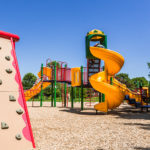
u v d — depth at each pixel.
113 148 4.09
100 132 5.81
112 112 12.80
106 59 11.08
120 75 51.72
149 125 7.14
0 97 3.71
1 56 4.20
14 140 3.47
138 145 4.31
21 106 3.97
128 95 14.41
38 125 7.21
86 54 13.34
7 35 4.55
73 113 11.92
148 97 15.50
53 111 12.94
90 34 13.30
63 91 20.91
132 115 10.85
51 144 4.39
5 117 3.58
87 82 14.12
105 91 11.10
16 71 4.32
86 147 4.17
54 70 16.95
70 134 5.53
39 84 17.80
